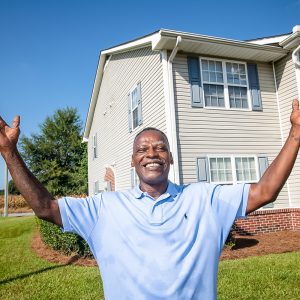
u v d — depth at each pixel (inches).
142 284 69.6
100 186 761.0
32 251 376.2
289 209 437.7
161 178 84.4
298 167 440.1
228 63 454.6
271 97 469.7
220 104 440.8
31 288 235.3
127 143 565.0
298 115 74.7
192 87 424.2
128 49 526.3
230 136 434.9
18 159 74.2
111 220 76.8
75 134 1732.3
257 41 455.5
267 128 457.7
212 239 74.9
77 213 78.1
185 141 409.7
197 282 70.9
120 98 604.4
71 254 343.3
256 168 441.4
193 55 432.8
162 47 415.2
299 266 247.0
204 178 408.8
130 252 72.3
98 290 217.9
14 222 662.5
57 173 1622.8
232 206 78.1
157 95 438.9
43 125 1747.0
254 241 367.9
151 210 76.5
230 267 254.2
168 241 72.5
